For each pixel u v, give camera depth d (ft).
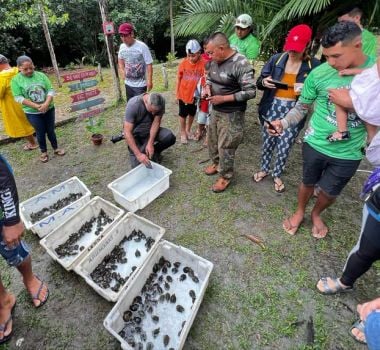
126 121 9.34
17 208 4.65
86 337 5.67
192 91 11.32
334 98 4.90
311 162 6.42
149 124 9.86
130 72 12.96
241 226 8.14
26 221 7.73
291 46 7.02
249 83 7.27
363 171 10.37
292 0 8.85
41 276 6.86
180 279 6.55
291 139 8.38
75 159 11.64
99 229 7.91
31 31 31.68
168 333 5.59
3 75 10.57
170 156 11.65
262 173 9.85
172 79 22.36
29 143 12.41
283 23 10.94
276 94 7.98
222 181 9.34
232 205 8.91
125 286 5.91
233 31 11.55
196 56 10.68
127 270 6.84
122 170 10.84
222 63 7.45
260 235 7.81
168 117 15.19
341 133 5.32
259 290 6.40
